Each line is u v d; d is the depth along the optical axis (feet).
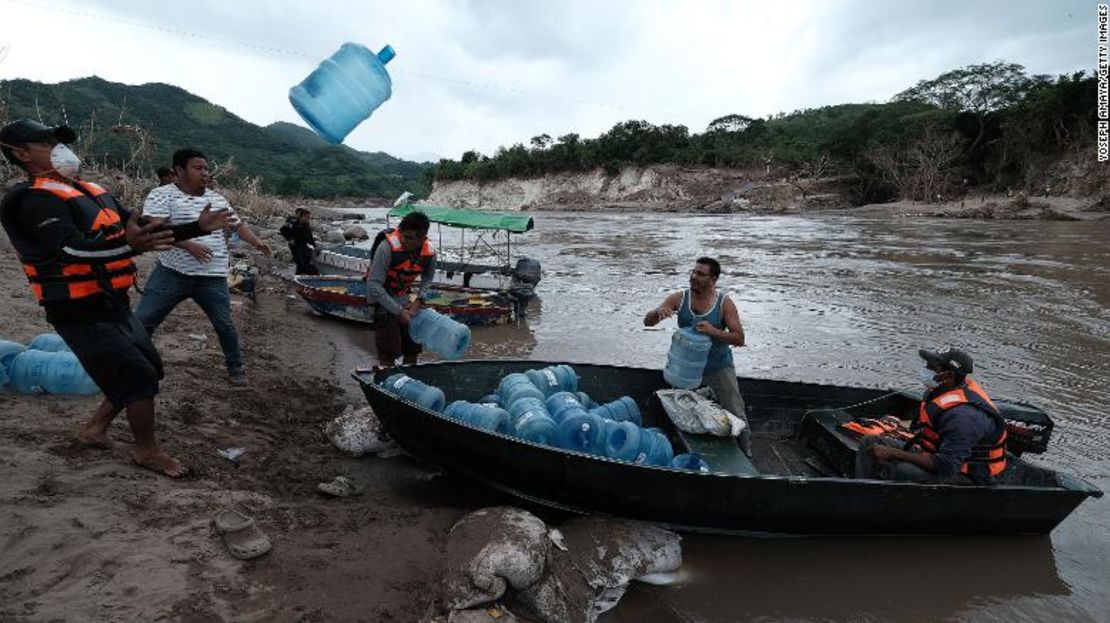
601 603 14.17
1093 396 28.45
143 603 10.55
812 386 22.61
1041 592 15.38
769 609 14.48
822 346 36.68
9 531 11.52
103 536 11.91
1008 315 44.45
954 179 201.57
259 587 11.55
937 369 17.06
